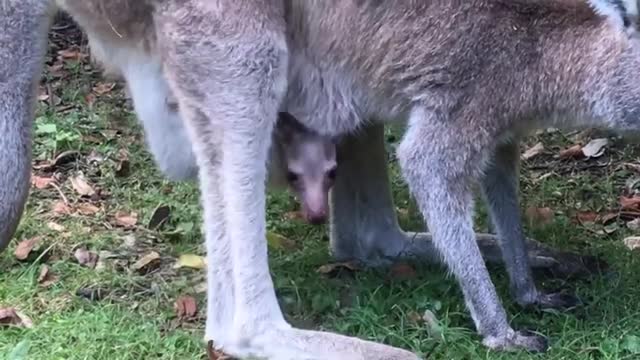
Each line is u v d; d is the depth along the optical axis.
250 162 1.87
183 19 1.87
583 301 2.01
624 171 2.54
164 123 1.97
